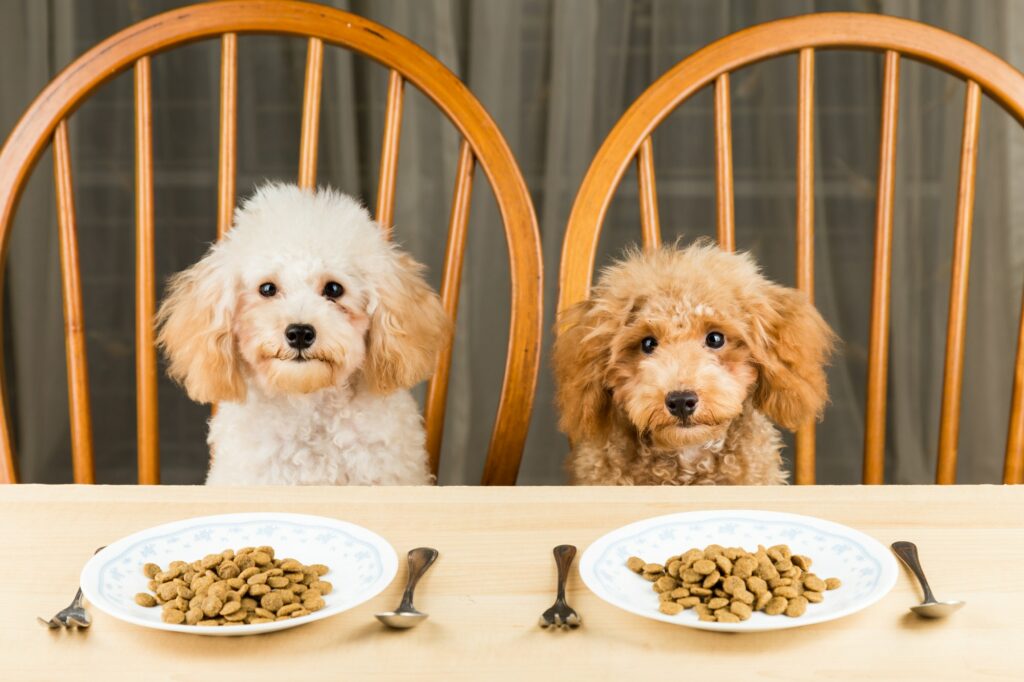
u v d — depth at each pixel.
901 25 1.35
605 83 2.15
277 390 1.48
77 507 0.94
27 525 0.90
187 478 2.29
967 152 1.35
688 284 1.42
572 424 1.46
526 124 2.18
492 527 0.90
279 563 0.80
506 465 1.38
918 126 2.16
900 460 2.23
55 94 1.33
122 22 2.14
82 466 1.35
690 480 1.49
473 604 0.76
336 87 2.11
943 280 2.21
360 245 1.51
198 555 0.83
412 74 1.38
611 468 1.49
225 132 1.40
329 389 1.49
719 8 2.12
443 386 1.50
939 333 2.22
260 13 1.37
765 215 2.20
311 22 1.38
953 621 0.73
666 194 2.21
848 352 2.24
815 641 0.71
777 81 2.15
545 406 2.23
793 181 2.16
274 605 0.73
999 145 2.13
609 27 2.13
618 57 2.14
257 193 1.64
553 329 1.61
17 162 1.32
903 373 2.20
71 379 1.34
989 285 2.17
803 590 0.76
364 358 1.51
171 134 2.18
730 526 0.86
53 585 0.80
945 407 1.35
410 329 1.52
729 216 1.41
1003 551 0.84
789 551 0.81
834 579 0.78
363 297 1.51
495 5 2.10
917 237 2.19
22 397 2.20
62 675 0.68
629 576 0.80
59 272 2.18
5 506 0.94
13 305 2.18
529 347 1.36
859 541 0.81
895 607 0.75
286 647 0.71
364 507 0.95
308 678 0.67
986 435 2.21
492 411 2.23
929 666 0.68
